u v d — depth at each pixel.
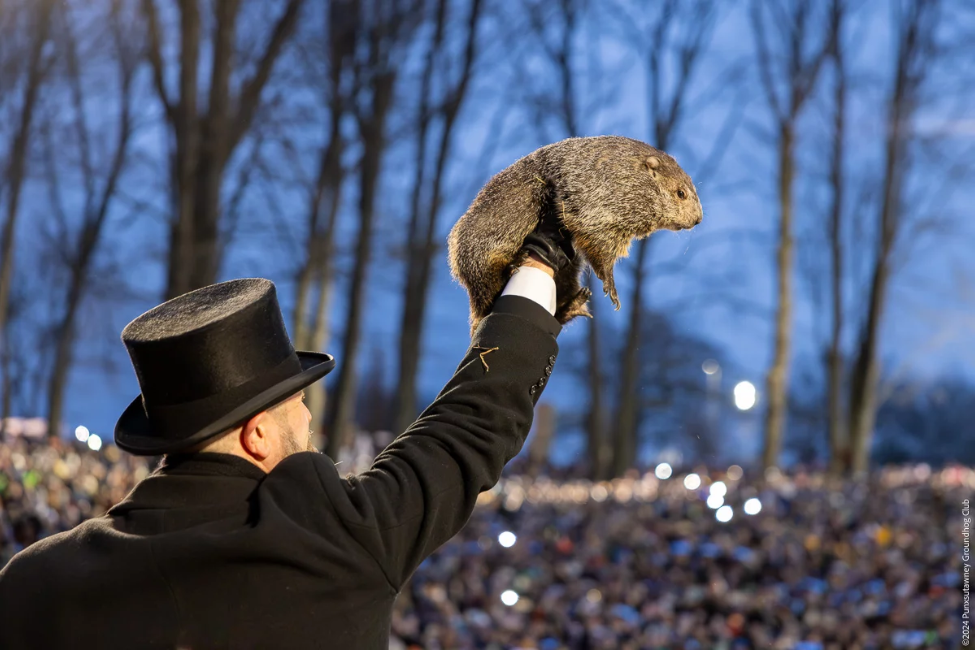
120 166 22.03
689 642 9.84
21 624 1.86
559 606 10.91
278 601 1.80
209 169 11.09
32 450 11.84
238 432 1.97
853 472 24.00
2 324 22.34
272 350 1.99
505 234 2.36
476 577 11.75
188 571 1.80
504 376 2.05
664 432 42.12
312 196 18.88
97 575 1.84
